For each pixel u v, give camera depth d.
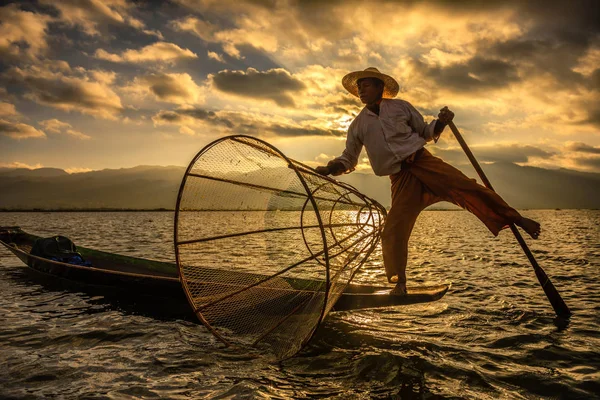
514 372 3.35
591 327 4.54
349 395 2.98
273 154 3.71
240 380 3.22
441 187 4.20
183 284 3.94
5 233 10.65
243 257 9.85
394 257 4.33
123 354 3.79
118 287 5.80
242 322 4.23
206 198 3.91
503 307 5.45
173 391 3.03
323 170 4.41
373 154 4.33
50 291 6.43
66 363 3.57
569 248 13.77
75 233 23.52
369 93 4.27
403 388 3.08
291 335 3.96
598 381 3.17
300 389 3.07
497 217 4.29
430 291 4.61
